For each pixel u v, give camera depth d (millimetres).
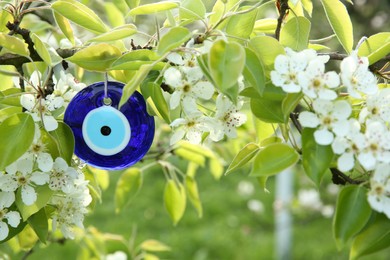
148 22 1151
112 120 664
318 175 613
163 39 633
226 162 1052
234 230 3020
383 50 665
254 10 698
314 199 1966
